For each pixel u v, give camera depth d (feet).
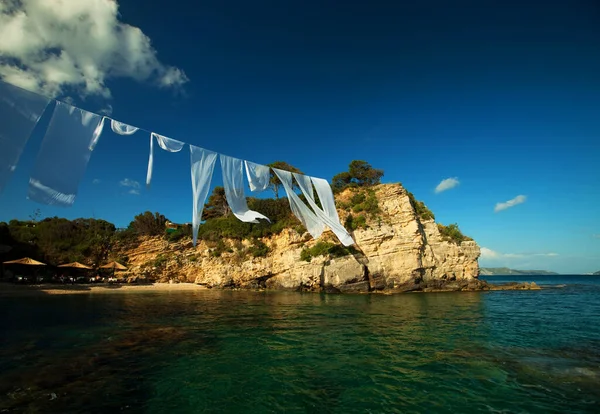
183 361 27.84
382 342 34.50
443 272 115.03
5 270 108.37
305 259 115.85
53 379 23.38
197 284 128.47
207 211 171.12
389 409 18.88
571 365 26.50
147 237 145.28
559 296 92.32
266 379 23.61
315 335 38.01
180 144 22.76
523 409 18.81
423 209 126.41
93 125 18.13
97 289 106.01
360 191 130.72
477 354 29.81
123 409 18.83
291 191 32.76
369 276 110.52
